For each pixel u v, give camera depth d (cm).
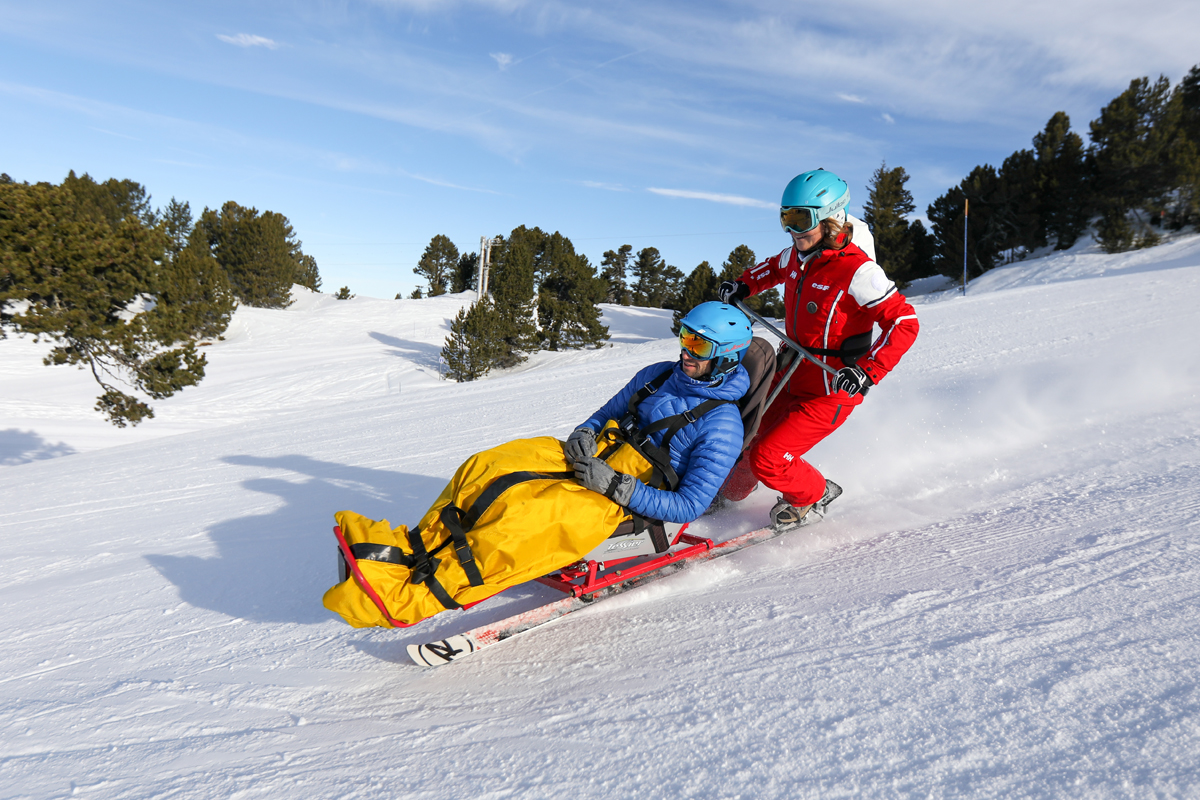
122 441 2097
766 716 202
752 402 334
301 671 275
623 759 191
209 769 206
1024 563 290
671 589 319
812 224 342
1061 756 168
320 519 539
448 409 1202
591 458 284
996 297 1977
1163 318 1062
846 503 421
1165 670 196
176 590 400
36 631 350
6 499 805
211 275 4309
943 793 161
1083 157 3650
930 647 229
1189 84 3769
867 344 363
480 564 247
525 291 3881
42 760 218
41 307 1522
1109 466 414
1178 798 149
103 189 5912
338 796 187
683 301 4809
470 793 183
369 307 5309
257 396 2800
